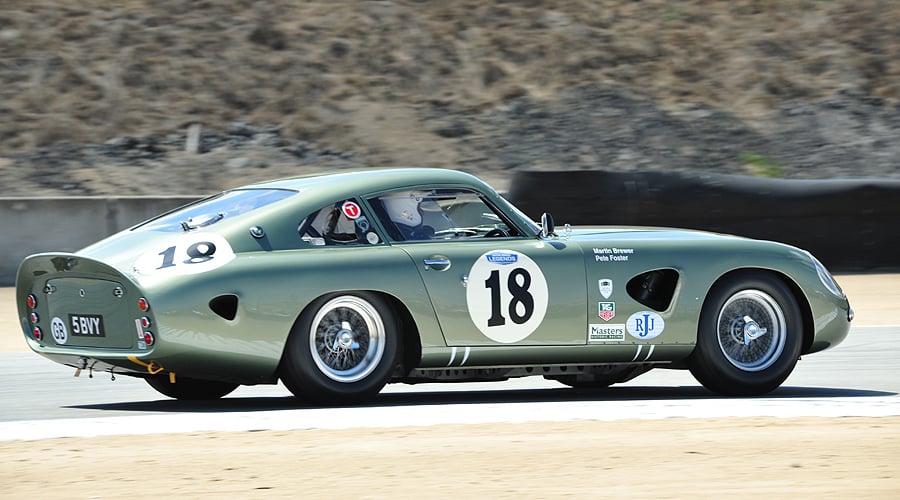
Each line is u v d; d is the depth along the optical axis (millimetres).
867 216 61000
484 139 87000
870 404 23453
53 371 31047
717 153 86625
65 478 16406
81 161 81125
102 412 23578
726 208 60062
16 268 58781
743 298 25234
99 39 95062
